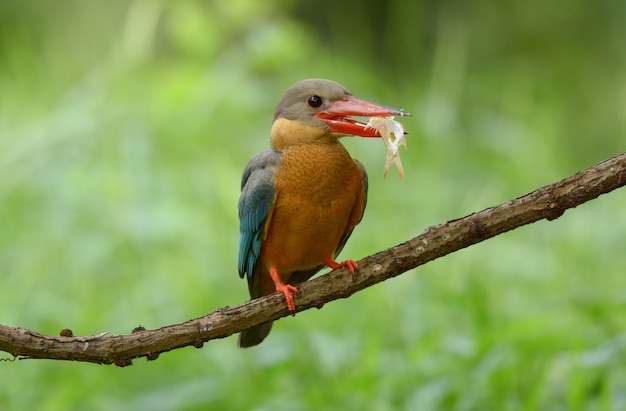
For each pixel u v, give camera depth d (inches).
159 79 583.8
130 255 459.2
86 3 645.3
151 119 532.4
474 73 627.5
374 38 675.4
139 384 407.8
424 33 649.0
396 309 415.8
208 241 465.1
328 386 371.2
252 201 303.7
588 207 509.7
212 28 605.0
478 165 546.6
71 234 470.6
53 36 638.5
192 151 520.4
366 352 371.9
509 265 453.4
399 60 654.5
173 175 497.7
